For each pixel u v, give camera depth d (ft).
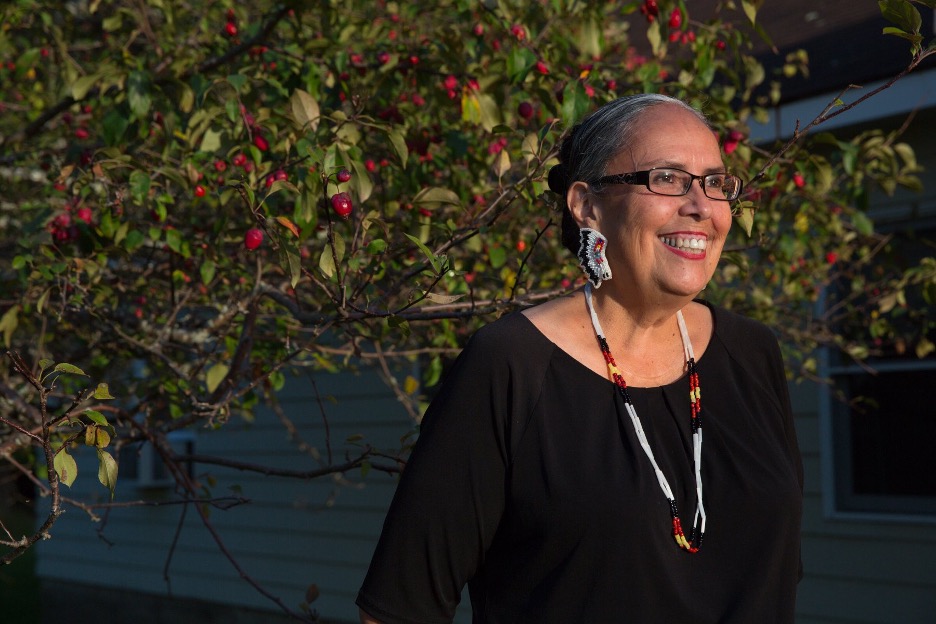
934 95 14.15
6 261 14.40
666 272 5.31
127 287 11.37
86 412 6.33
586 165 5.56
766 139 15.78
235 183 7.50
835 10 16.90
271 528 24.22
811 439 16.65
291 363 10.93
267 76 10.66
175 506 26.30
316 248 11.07
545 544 5.02
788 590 5.29
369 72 10.97
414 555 5.30
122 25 13.12
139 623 27.12
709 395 5.56
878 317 15.03
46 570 29.89
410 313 8.18
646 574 4.92
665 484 5.11
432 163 10.64
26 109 14.85
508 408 5.25
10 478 13.93
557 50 10.41
